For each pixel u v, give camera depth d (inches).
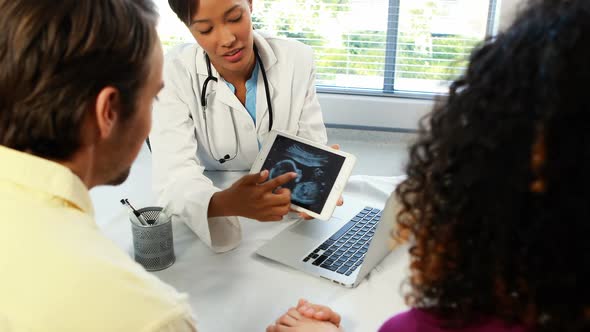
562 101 14.7
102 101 21.5
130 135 24.3
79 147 22.5
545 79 15.1
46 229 21.0
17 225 20.9
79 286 20.4
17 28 20.2
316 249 39.9
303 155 43.8
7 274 20.3
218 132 53.9
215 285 36.1
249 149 55.0
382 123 74.7
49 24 20.4
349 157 43.0
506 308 17.9
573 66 14.7
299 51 56.8
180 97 52.5
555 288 16.1
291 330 30.8
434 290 19.5
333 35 74.2
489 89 16.8
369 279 36.9
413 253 20.6
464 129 17.2
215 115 53.3
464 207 17.5
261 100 54.1
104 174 25.0
